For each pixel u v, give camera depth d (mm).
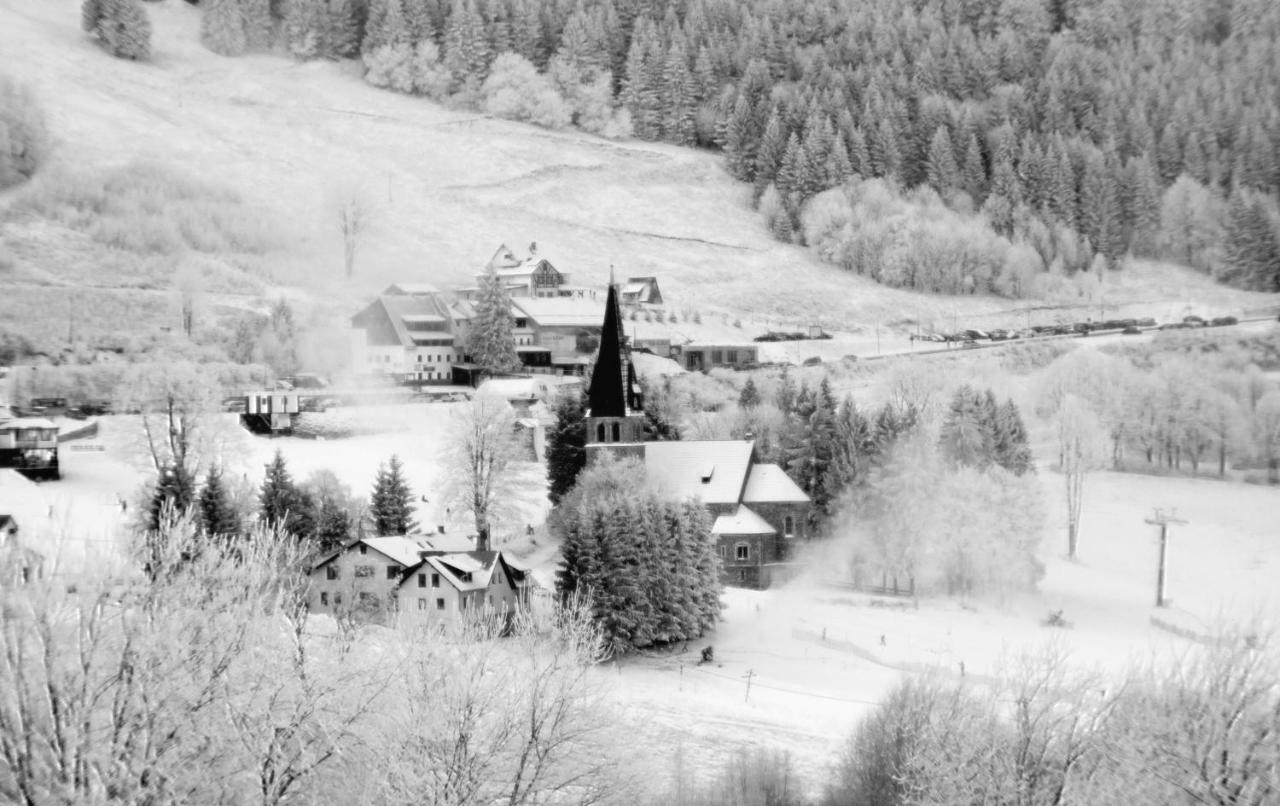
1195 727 52094
